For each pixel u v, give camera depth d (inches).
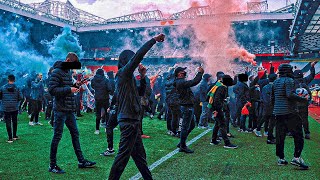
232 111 425.1
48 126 406.0
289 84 200.4
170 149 264.5
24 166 206.1
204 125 406.9
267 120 334.0
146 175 148.3
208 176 184.2
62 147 270.2
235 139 319.0
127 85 140.9
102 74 332.8
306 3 937.5
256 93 371.9
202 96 403.5
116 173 137.3
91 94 611.5
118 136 333.1
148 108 330.0
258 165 211.2
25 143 287.3
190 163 215.5
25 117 519.5
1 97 292.5
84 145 280.2
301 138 201.3
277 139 211.0
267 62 1710.1
